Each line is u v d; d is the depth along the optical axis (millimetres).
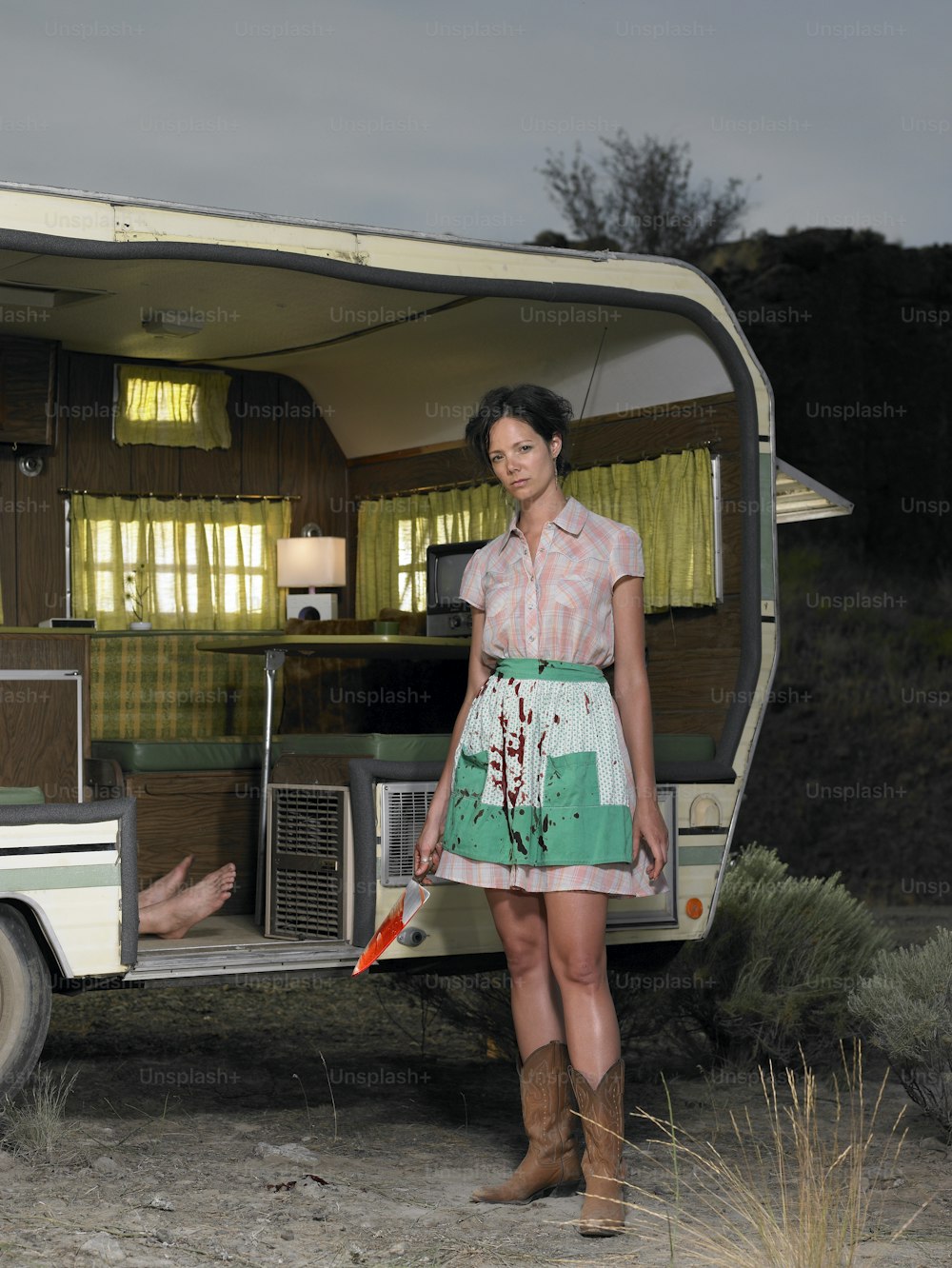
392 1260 3439
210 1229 3652
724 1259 3369
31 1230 3557
